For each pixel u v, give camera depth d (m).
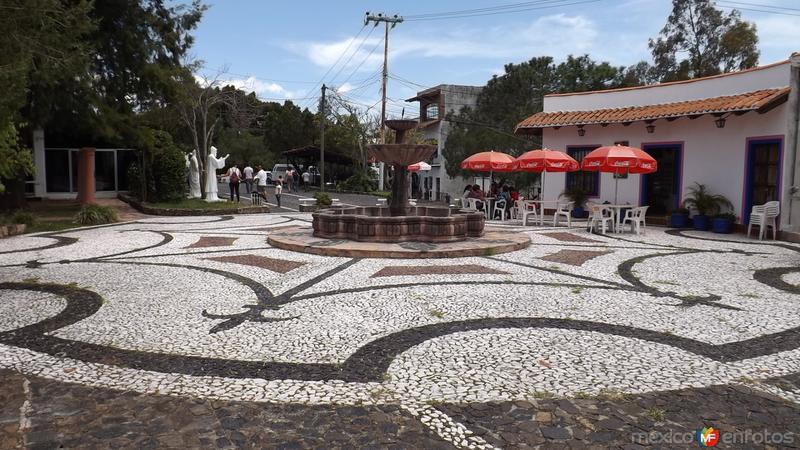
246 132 46.81
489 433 3.21
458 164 27.89
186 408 3.50
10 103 7.50
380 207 12.59
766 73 13.03
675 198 15.43
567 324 5.32
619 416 3.42
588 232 13.12
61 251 10.00
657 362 4.30
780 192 12.23
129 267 8.30
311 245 9.62
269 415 3.42
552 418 3.39
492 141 25.91
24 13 7.54
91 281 7.29
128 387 3.81
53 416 3.39
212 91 24.09
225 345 4.68
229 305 6.01
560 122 16.78
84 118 15.91
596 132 16.86
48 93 14.57
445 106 37.25
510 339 4.87
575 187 17.64
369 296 6.41
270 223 15.45
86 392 3.73
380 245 9.60
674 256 9.45
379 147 10.74
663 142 15.45
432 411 3.48
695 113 13.50
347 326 5.24
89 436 3.15
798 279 7.50
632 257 9.30
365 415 3.42
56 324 5.29
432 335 4.98
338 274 7.66
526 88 29.00
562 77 29.47
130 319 5.45
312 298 6.32
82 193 20.62
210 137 23.77
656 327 5.22
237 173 22.19
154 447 3.04
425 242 9.98
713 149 14.31
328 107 41.62
